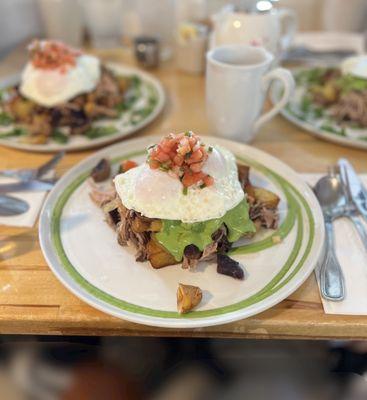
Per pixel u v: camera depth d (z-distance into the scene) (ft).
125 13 2.53
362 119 1.66
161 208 1.02
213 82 1.43
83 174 1.35
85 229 1.18
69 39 2.48
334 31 2.66
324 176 1.37
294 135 1.65
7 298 1.01
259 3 1.85
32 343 1.25
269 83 1.44
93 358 1.23
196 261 1.05
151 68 2.23
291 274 1.03
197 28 2.06
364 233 1.15
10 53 2.38
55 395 1.16
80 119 1.66
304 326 0.96
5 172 1.40
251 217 1.16
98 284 1.02
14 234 1.19
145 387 1.20
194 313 0.95
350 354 1.28
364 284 1.03
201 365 1.24
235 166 1.17
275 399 1.18
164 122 1.74
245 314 0.92
